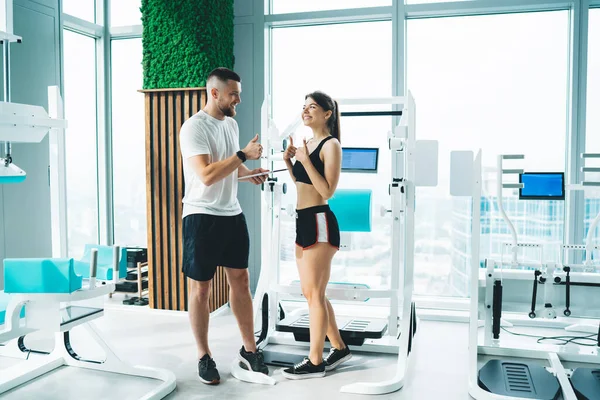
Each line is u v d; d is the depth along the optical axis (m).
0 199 4.54
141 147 5.92
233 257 3.45
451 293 5.30
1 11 3.18
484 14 5.08
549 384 3.21
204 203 3.33
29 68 4.83
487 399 3.04
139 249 5.50
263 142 4.04
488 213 5.16
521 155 3.84
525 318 4.77
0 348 3.90
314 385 3.34
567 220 4.95
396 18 5.16
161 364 3.70
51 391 3.22
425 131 5.26
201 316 3.38
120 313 5.02
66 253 3.66
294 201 5.60
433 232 5.29
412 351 3.75
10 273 2.98
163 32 4.90
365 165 4.01
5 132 3.05
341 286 4.08
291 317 4.33
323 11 5.34
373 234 5.37
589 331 4.48
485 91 5.12
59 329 3.02
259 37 5.53
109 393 3.19
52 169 3.59
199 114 3.38
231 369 3.51
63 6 5.35
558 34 4.95
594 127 4.93
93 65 5.88
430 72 5.22
